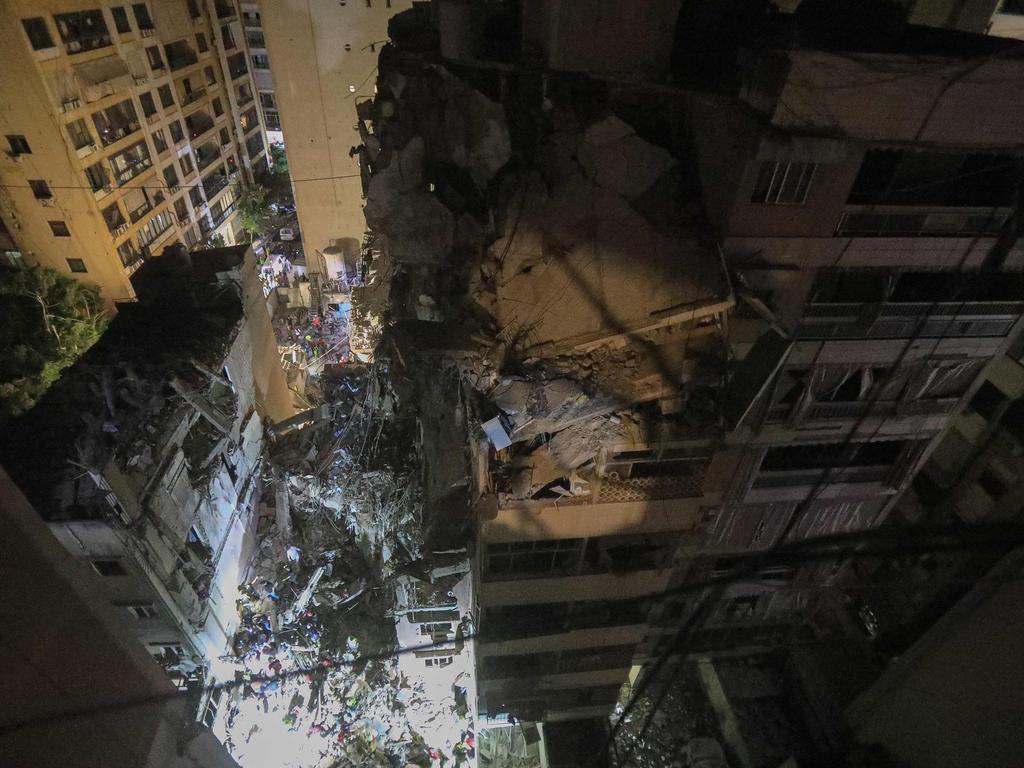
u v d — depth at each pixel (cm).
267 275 4372
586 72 1002
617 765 1648
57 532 1445
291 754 1912
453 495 1227
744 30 1005
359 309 2266
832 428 1091
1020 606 647
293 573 2234
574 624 1305
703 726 1756
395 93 1170
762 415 1042
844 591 1745
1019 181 868
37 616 460
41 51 2769
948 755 720
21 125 2861
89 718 525
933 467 1714
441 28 1093
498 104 1041
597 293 949
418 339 1019
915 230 889
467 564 1296
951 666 750
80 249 3250
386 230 1187
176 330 2017
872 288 957
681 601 1498
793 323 952
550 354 955
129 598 1639
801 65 720
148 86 3519
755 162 794
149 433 1625
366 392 2073
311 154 3344
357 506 1816
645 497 1070
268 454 2495
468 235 1125
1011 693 620
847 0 878
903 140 781
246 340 2267
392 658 2002
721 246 905
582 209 981
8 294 2964
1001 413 1506
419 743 1905
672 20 936
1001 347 1026
